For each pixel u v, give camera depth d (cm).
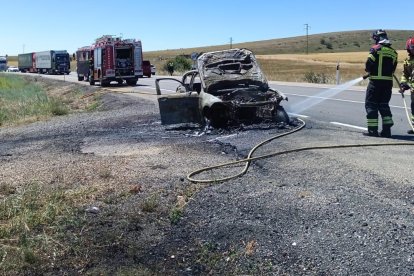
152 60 11712
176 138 1034
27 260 446
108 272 426
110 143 1044
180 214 538
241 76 1142
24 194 627
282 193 582
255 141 907
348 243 441
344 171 656
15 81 5284
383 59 905
